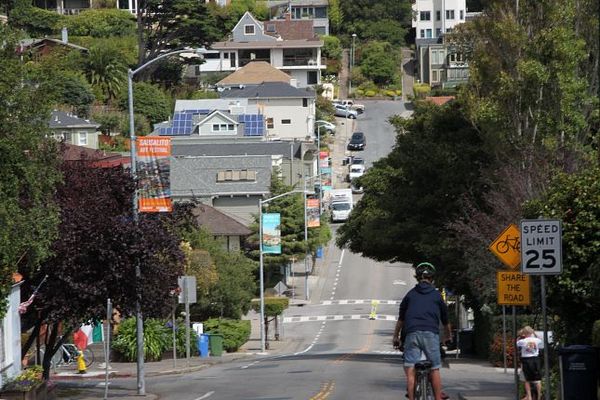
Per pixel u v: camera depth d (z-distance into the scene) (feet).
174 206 320.09
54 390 293.84
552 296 235.61
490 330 388.98
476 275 378.12
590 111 371.76
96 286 290.15
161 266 301.02
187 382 340.80
